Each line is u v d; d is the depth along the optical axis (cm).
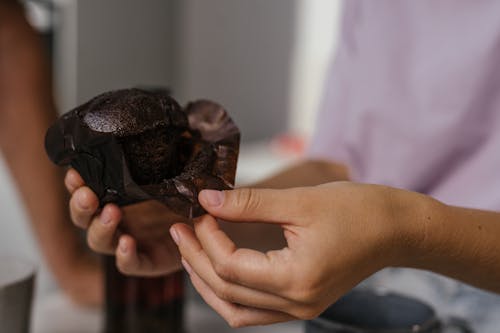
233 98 217
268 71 206
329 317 49
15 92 70
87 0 194
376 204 42
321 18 190
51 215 70
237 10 212
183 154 47
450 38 70
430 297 66
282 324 65
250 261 40
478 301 64
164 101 45
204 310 68
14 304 51
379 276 68
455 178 71
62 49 188
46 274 82
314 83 194
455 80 69
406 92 73
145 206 50
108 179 44
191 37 227
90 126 42
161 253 51
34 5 175
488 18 67
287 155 171
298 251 40
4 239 99
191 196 42
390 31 74
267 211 41
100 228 47
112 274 58
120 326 58
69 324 65
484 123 69
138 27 216
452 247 44
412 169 73
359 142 77
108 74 208
